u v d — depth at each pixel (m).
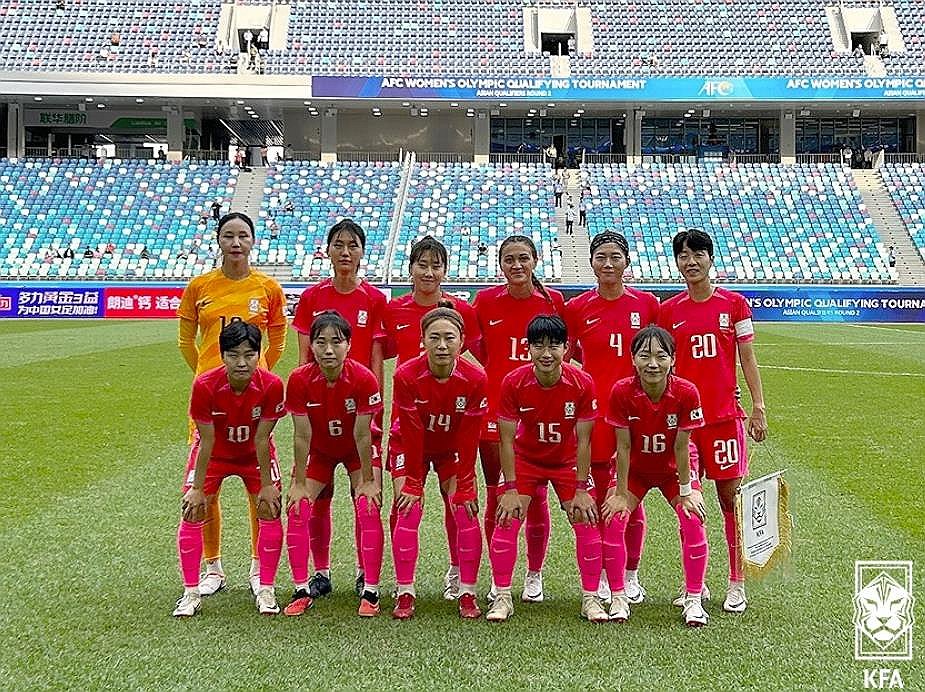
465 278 27.77
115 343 17.94
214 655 3.81
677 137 33.56
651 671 3.66
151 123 32.91
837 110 31.88
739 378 13.21
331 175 31.78
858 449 8.12
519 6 34.59
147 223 29.70
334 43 33.06
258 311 4.99
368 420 4.39
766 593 4.59
